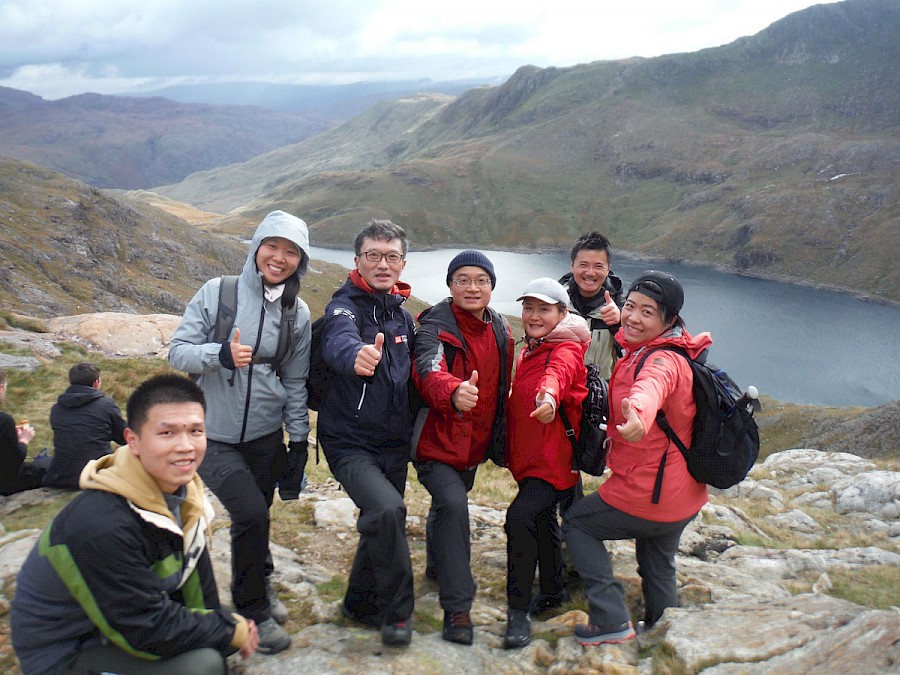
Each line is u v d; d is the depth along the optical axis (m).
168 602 3.23
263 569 4.41
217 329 4.65
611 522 4.52
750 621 4.32
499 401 5.14
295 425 4.91
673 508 4.38
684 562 6.96
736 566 7.64
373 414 4.64
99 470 3.24
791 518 11.90
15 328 20.23
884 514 12.66
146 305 117.06
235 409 4.60
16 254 106.00
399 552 4.23
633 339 4.64
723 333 190.12
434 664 4.17
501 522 7.91
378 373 4.68
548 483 4.85
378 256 4.76
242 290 4.73
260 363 4.64
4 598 4.81
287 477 4.98
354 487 4.40
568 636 4.68
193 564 3.50
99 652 3.17
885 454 52.75
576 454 4.95
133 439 3.19
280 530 7.22
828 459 17.22
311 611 5.04
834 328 192.00
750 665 3.76
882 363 157.75
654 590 4.91
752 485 14.27
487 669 4.26
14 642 3.12
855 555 8.48
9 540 6.18
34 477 8.50
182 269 142.00
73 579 2.95
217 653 3.40
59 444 8.31
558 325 4.98
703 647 4.04
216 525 6.96
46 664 3.12
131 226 144.62
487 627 4.97
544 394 4.38
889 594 7.07
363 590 4.74
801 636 3.97
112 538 2.98
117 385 16.23
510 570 4.76
